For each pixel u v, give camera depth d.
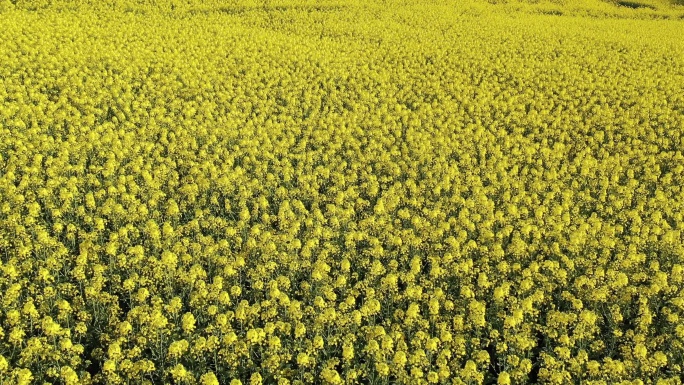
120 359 11.59
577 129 25.66
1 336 11.77
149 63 29.75
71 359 11.26
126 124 23.19
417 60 34.62
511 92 30.19
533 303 14.06
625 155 23.05
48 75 26.48
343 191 19.50
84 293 13.90
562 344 12.49
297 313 12.65
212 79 29.30
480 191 19.64
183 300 13.92
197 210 16.94
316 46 36.28
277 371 11.55
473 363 11.14
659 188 20.48
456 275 14.85
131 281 13.34
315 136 23.56
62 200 17.53
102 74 28.23
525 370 11.52
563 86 30.91
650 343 12.58
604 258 15.37
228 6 44.19
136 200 17.56
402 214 17.27
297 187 20.09
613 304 14.04
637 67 34.97
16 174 19.00
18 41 30.19
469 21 45.06
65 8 39.72
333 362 11.54
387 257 15.60
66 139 22.39
